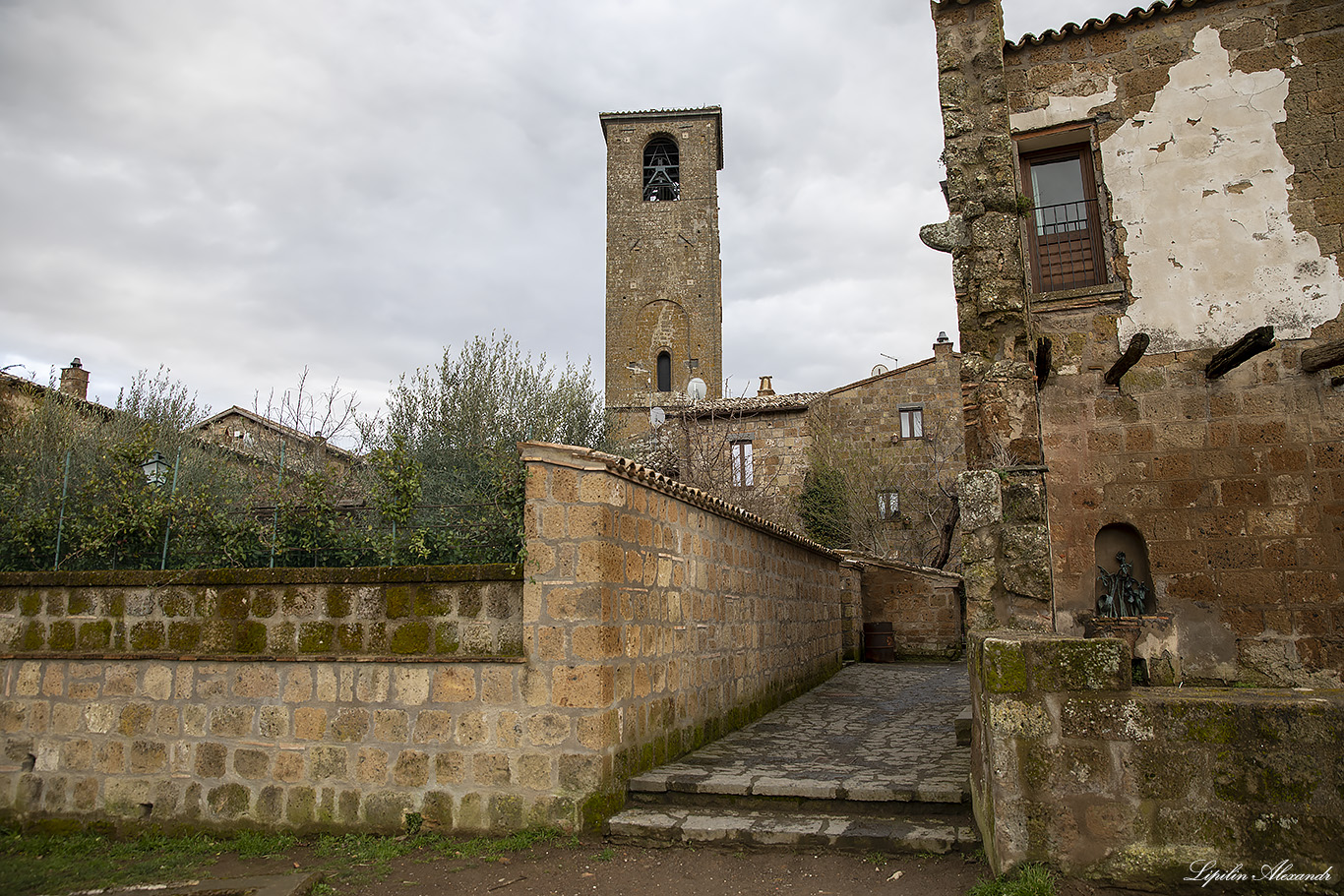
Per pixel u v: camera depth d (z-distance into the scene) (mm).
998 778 4781
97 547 8328
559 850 6215
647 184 43281
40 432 12969
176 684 7262
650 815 6656
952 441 27234
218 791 7008
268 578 7297
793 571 14141
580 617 6633
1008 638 4977
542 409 16094
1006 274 7285
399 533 8555
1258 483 9453
